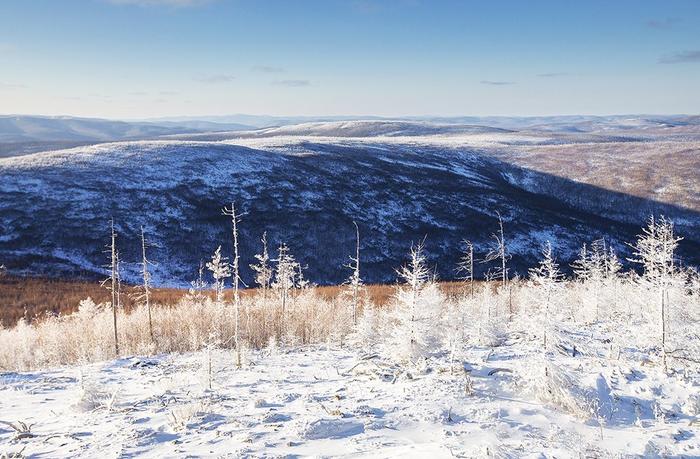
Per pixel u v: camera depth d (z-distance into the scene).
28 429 11.07
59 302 43.97
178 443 9.48
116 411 12.41
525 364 13.59
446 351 15.80
